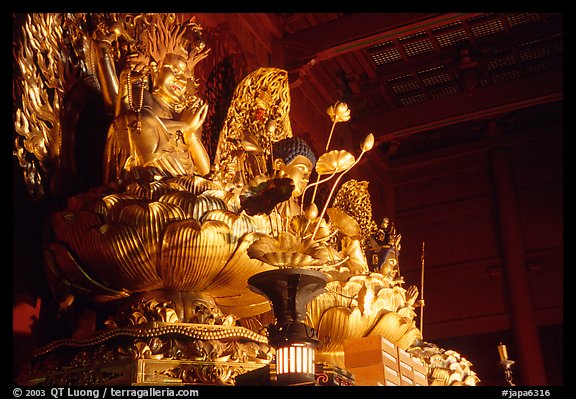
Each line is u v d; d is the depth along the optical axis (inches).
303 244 189.0
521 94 473.1
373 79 503.5
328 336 248.4
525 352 478.9
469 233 528.1
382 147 540.7
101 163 249.0
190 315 207.2
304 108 444.5
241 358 197.5
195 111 251.4
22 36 234.2
